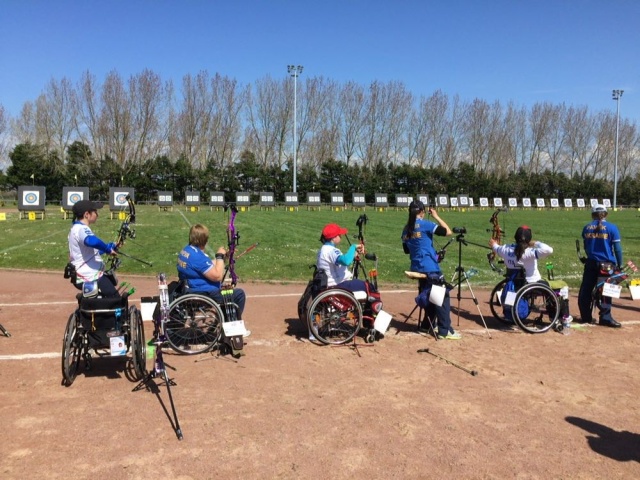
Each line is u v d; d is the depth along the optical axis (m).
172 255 14.60
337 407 4.63
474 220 35.88
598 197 75.62
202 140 65.50
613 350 6.52
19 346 6.32
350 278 6.96
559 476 3.58
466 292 10.43
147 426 4.20
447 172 70.75
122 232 5.75
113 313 5.22
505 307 7.59
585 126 81.00
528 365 5.88
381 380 5.33
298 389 5.05
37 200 28.69
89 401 4.70
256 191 63.50
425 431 4.20
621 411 4.67
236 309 6.24
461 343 6.72
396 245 18.48
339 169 64.50
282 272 12.23
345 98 70.94
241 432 4.12
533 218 41.44
